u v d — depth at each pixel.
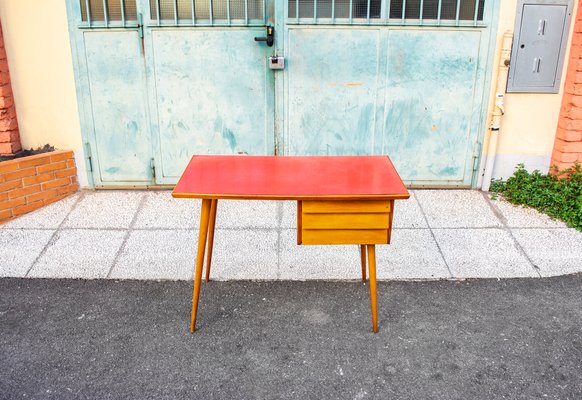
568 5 4.87
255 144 5.25
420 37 4.95
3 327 3.64
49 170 5.07
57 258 4.36
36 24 4.89
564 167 5.19
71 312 3.79
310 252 4.44
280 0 4.83
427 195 5.27
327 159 3.85
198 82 5.06
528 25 4.92
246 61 5.01
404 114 5.16
